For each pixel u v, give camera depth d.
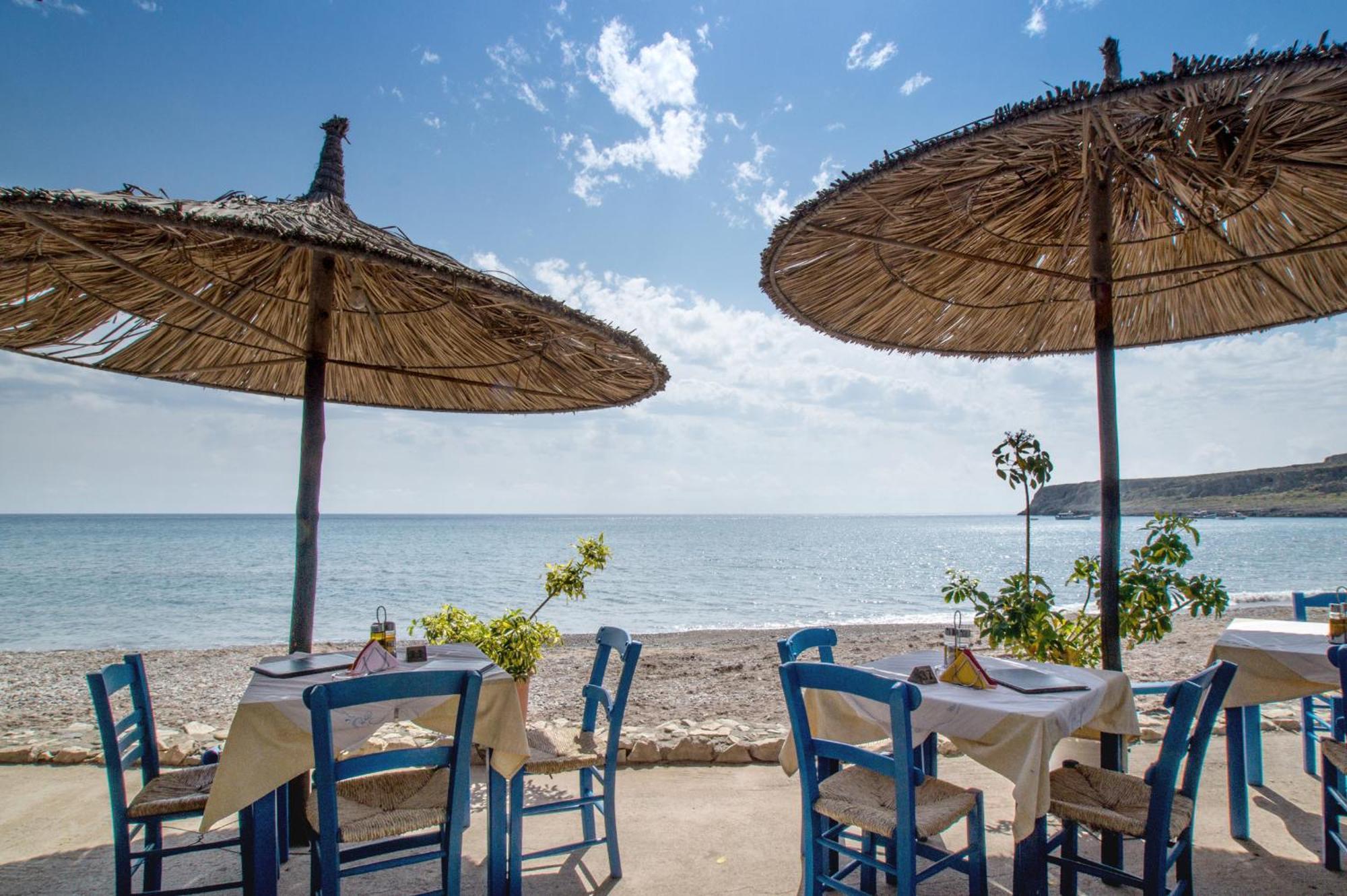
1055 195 4.06
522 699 4.99
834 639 3.74
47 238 3.02
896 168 3.03
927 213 3.88
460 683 2.54
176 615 20.92
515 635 4.93
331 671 3.16
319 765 2.29
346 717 2.76
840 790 2.81
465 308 4.12
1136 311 4.94
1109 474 3.80
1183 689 2.43
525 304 3.20
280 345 4.70
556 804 3.15
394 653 3.36
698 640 14.59
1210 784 4.27
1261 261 3.94
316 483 3.86
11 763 4.79
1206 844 3.48
